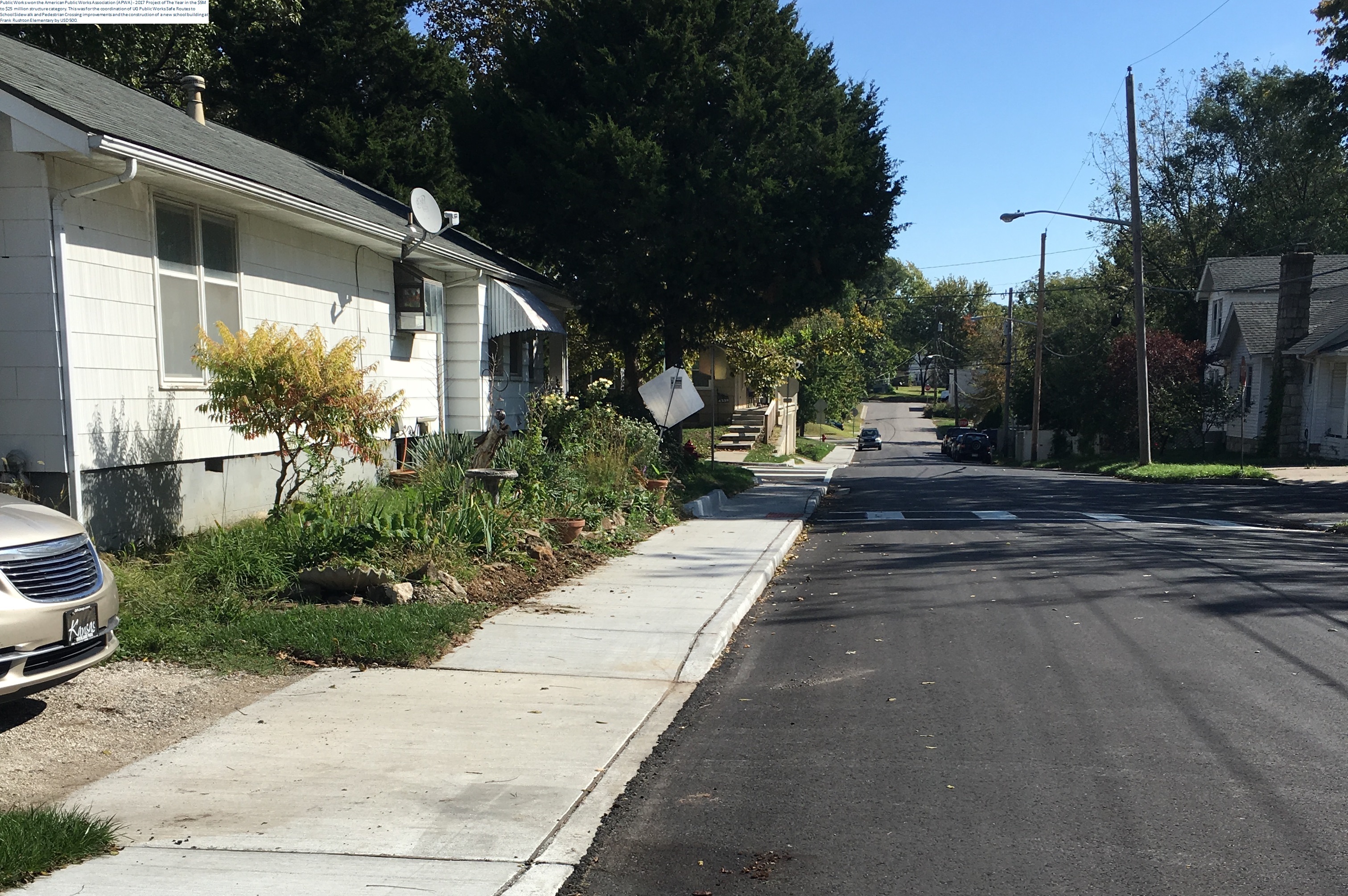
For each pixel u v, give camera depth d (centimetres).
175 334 1032
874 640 806
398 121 2644
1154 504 1988
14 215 867
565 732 577
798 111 2275
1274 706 605
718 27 2195
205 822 445
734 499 2073
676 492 1867
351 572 847
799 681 696
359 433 1019
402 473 1431
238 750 536
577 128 2067
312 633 731
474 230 2658
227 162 1093
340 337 1373
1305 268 3309
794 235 2155
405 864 406
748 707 635
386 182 2511
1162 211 5106
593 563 1159
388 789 486
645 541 1363
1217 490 2325
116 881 386
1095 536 1425
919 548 1348
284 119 2548
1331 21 2542
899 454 5994
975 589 1014
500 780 500
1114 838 429
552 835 437
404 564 905
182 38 2131
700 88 2122
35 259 868
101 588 569
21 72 946
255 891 380
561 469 1373
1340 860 405
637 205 2031
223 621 764
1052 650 753
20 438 885
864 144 2347
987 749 543
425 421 1650
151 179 963
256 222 1171
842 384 5959
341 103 2620
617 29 2195
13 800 464
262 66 2588
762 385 3338
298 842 425
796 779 507
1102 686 654
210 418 1060
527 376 2084
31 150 840
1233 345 4034
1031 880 394
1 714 568
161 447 1003
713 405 2538
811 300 2220
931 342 12538
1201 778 495
